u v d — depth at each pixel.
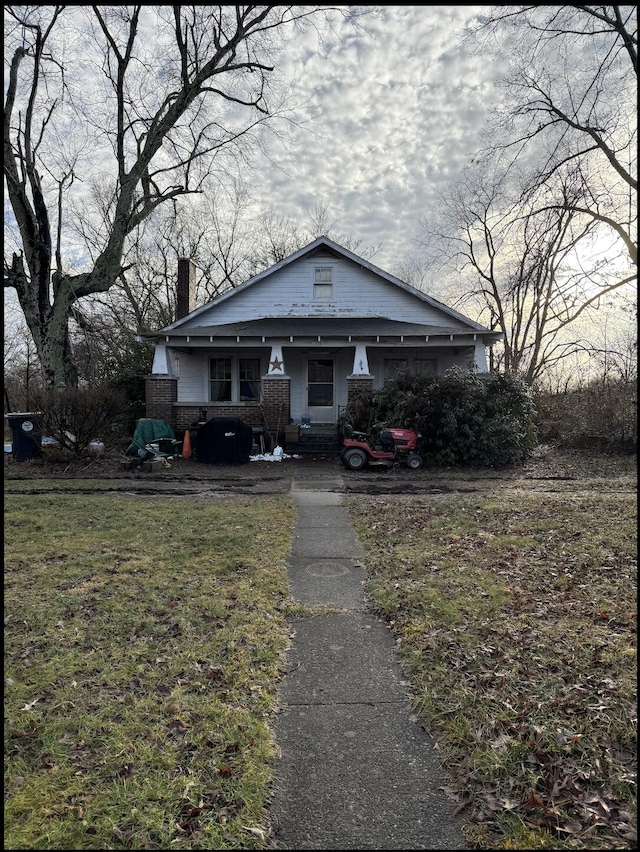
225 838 2.12
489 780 2.45
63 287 16.92
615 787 2.37
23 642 3.68
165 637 3.79
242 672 3.32
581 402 15.47
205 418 14.39
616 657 3.43
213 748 2.63
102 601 4.37
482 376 13.35
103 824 2.16
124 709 2.92
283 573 5.17
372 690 3.21
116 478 10.52
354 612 4.36
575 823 2.20
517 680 3.22
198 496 8.85
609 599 4.41
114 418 12.77
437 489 9.59
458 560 5.50
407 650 3.67
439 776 2.49
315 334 14.13
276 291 16.70
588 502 8.11
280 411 14.32
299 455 14.05
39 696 3.05
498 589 4.65
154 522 6.95
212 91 17.64
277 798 2.35
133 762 2.52
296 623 4.15
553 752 2.59
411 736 2.79
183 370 16.88
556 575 5.01
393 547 6.04
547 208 12.63
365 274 16.64
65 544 5.96
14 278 16.42
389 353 16.95
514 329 25.59
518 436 12.15
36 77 16.28
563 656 3.49
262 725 2.81
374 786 2.43
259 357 16.94
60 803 2.27
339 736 2.78
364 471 11.73
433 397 12.16
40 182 17.00
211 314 16.73
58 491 9.12
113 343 26.06
